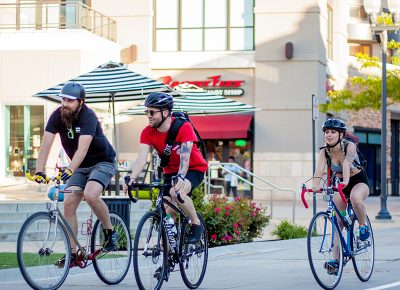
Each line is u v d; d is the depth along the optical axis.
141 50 55.19
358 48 66.19
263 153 54.53
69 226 14.47
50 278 13.98
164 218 13.98
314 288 15.16
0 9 44.91
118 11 55.22
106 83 27.28
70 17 44.62
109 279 15.52
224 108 34.38
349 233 15.77
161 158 14.32
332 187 15.27
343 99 49.72
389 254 21.39
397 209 45.91
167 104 13.83
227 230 24.33
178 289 14.93
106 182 14.89
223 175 53.59
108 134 47.38
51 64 44.38
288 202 51.16
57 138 42.16
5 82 44.53
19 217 26.55
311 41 54.44
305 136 54.22
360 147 66.00
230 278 16.75
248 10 55.62
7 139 44.44
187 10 55.97
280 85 54.69
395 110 69.94
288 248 23.77
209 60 55.53
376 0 37.22
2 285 15.48
